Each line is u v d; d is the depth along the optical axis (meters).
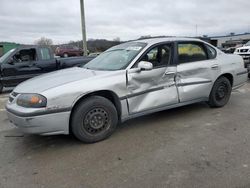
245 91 7.67
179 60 4.92
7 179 3.12
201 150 3.70
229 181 2.92
